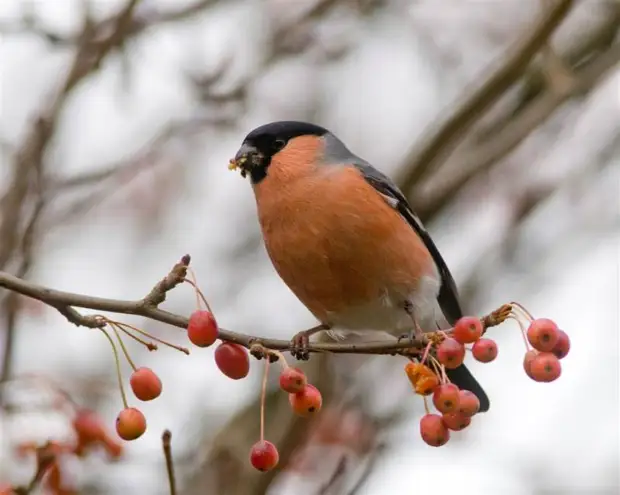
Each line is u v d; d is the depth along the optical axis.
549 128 13.02
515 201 12.57
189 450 10.70
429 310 8.43
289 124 8.55
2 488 6.88
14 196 8.69
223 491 10.42
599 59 11.86
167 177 13.21
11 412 7.65
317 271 8.18
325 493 8.86
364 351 6.51
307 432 10.27
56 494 7.21
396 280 8.18
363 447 10.43
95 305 5.87
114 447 7.36
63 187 9.42
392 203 8.27
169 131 10.63
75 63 9.33
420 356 6.54
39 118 8.85
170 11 10.91
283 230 8.20
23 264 8.21
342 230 8.02
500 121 12.76
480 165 11.45
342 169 8.22
